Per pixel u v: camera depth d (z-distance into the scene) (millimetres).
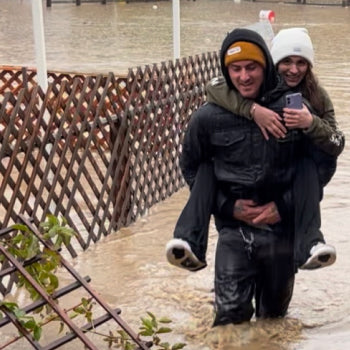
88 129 6562
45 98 6016
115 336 4695
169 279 5867
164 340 4840
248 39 4406
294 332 4941
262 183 4582
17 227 4477
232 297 4766
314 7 37656
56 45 22609
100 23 29844
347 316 5215
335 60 19047
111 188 6918
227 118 4555
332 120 4656
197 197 4676
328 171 4645
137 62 18938
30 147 5910
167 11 35781
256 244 4723
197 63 8656
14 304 4094
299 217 4559
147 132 7488
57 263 4473
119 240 6785
